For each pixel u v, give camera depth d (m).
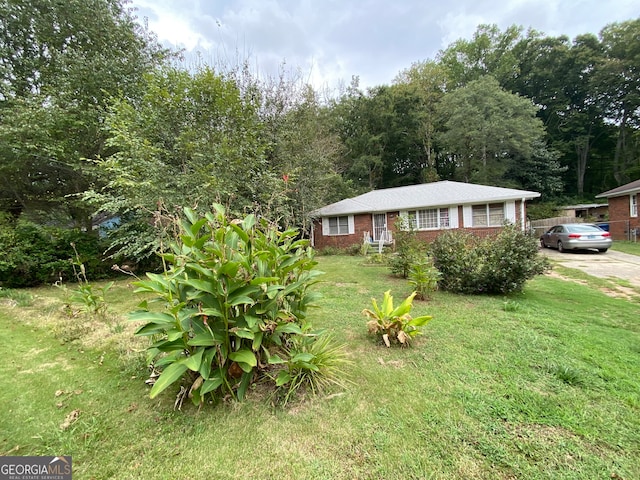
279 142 11.95
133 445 1.86
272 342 2.59
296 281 2.74
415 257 6.59
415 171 28.38
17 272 7.21
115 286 7.53
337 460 1.73
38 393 2.45
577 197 25.95
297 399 2.32
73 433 1.96
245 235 2.30
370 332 3.49
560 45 25.92
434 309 4.62
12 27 9.73
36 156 8.44
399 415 2.11
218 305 2.19
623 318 4.16
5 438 1.92
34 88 10.06
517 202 13.61
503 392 2.37
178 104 8.18
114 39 10.29
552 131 27.48
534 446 1.79
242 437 1.92
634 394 2.31
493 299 5.17
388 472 1.64
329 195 17.33
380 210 14.95
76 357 3.18
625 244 12.73
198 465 1.71
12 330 4.11
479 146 22.88
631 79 23.84
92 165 9.13
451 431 1.94
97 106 9.02
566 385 2.46
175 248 2.57
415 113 24.91
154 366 2.41
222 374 2.19
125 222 8.71
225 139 8.16
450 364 2.85
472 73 28.45
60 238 7.91
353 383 2.54
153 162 7.39
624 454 1.73
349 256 13.06
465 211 14.02
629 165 25.55
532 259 5.29
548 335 3.52
